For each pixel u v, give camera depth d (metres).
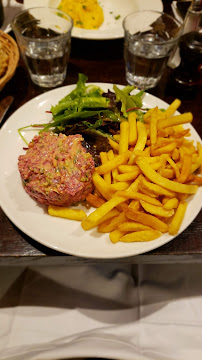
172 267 0.32
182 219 0.25
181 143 0.29
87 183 0.27
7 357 0.26
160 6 0.51
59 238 0.25
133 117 0.31
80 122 0.33
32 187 0.26
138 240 0.24
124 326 0.29
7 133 0.32
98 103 0.33
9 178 0.28
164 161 0.28
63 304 0.30
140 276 0.32
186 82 0.40
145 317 0.30
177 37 0.38
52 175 0.25
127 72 0.42
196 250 0.27
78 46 0.47
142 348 0.27
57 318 0.30
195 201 0.27
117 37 0.43
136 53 0.39
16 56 0.37
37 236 0.24
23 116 0.33
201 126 0.37
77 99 0.33
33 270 0.32
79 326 0.29
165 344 0.27
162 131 0.29
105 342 0.27
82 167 0.26
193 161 0.29
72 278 0.31
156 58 0.38
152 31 0.44
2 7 0.44
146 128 0.31
